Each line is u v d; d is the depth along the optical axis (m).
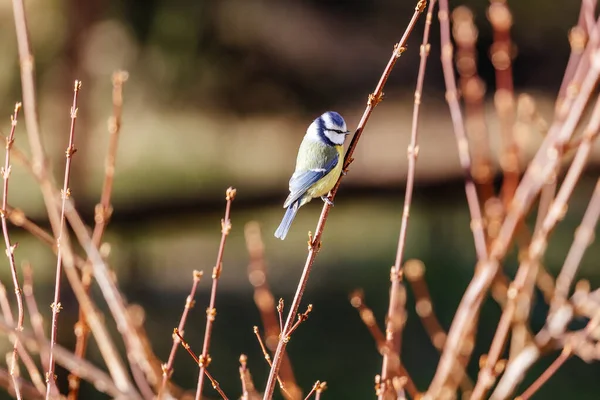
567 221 20.28
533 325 12.85
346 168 4.30
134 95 17.75
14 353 4.26
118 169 24.20
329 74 25.02
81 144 15.60
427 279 18.47
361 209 26.09
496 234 5.20
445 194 27.19
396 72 29.75
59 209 5.18
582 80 4.58
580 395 12.62
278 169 26.39
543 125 5.31
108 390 4.84
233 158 25.86
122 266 19.72
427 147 30.31
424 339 14.82
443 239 21.98
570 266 5.11
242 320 16.38
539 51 26.73
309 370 14.11
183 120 21.81
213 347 15.07
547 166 4.47
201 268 19.83
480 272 4.88
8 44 14.48
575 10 26.05
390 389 4.80
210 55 18.55
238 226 24.12
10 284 16.23
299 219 25.19
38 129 5.19
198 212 24.50
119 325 5.09
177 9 17.09
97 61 16.33
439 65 30.33
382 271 19.66
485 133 5.74
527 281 4.80
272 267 20.19
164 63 17.41
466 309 4.75
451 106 5.08
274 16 22.44
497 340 4.68
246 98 20.64
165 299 17.59
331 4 26.14
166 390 4.78
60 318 12.42
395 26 28.16
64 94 15.38
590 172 22.19
